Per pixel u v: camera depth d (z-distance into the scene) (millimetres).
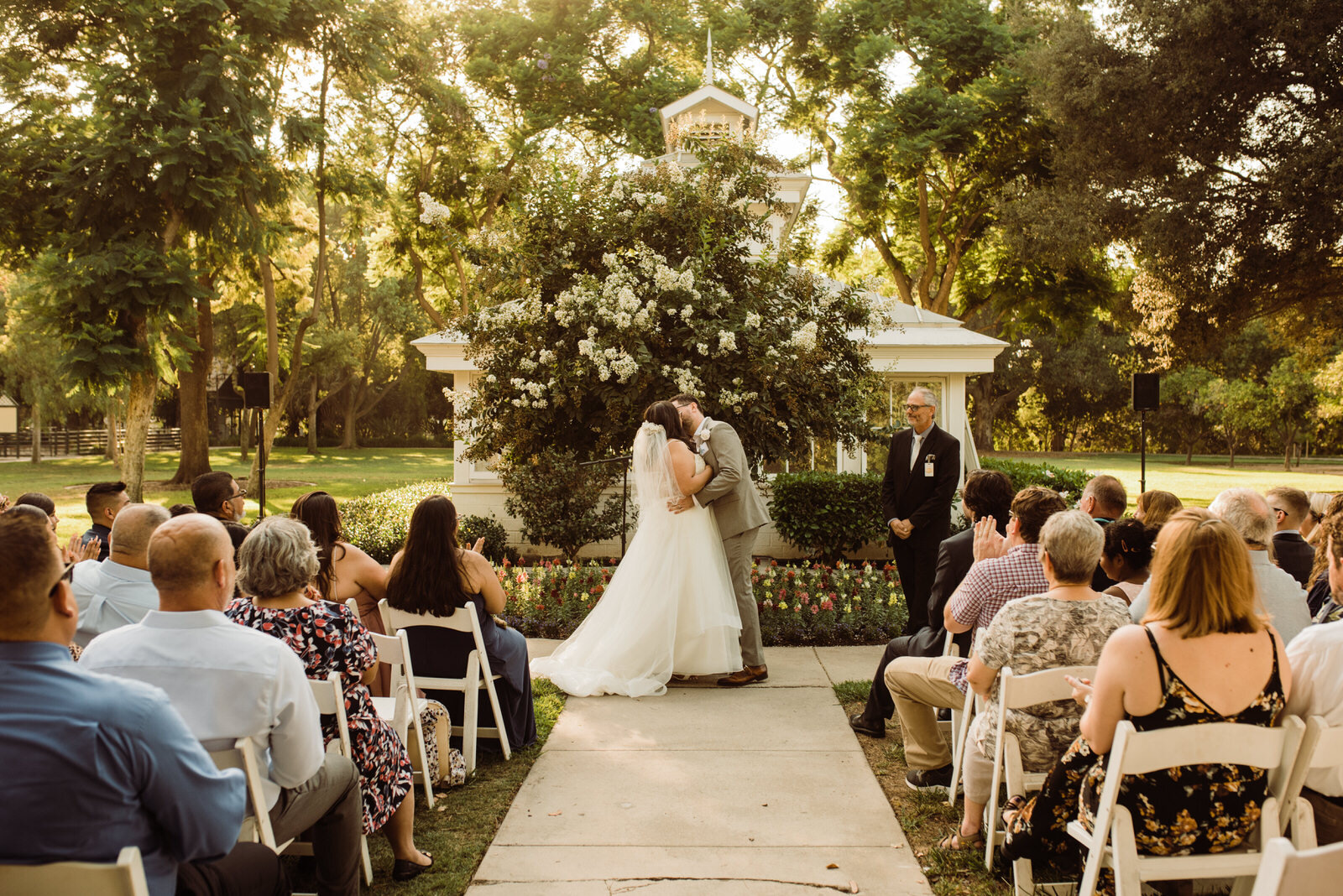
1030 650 3186
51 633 1865
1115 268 26312
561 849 3582
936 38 23281
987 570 3863
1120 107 18828
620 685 5727
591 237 7949
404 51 21688
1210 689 2432
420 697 4598
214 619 2529
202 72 15750
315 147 18797
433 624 4449
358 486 24953
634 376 7168
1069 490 11953
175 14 16016
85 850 1831
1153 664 2455
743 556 6043
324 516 4418
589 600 7727
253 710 2500
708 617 5836
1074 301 24797
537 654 6691
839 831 3744
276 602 3229
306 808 2770
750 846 3605
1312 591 3988
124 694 1880
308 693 2658
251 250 17688
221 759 2467
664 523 5926
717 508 6109
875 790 4164
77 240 15367
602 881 3322
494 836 3709
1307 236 17359
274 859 2471
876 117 23844
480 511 12648
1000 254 25938
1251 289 19000
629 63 26281
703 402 7316
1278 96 17938
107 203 15609
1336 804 2738
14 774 1765
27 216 16641
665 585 5832
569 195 8070
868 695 5477
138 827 1913
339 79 20969
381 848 3641
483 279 8219
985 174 24906
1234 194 18703
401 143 25375
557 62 25516
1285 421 34281
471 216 26906
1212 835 2463
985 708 3576
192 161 15180
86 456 43312
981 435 46938
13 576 1769
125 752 1853
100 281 15109
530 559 12188
